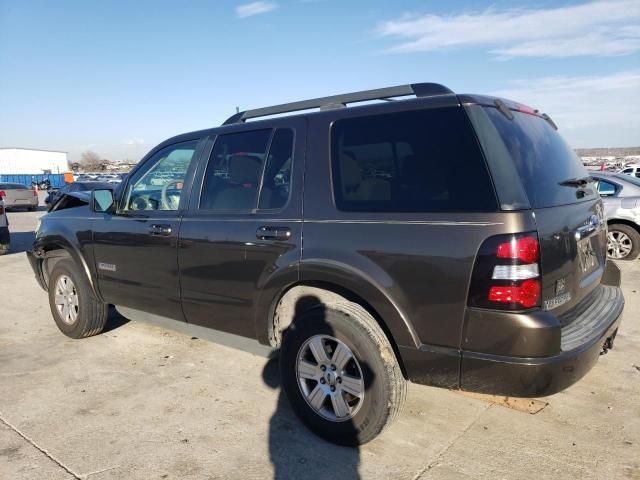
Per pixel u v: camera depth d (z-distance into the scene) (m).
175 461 2.84
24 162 80.00
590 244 2.98
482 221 2.38
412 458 2.82
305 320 2.95
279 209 3.11
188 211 3.63
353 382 2.81
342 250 2.77
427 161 2.61
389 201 2.68
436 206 2.52
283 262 3.00
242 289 3.27
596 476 2.63
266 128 3.34
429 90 2.85
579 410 3.33
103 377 4.00
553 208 2.56
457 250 2.42
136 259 3.98
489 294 2.35
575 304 2.80
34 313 5.97
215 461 2.84
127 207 4.19
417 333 2.58
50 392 3.74
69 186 18.75
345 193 2.86
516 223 2.32
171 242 3.67
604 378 3.81
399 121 2.75
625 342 4.54
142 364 4.26
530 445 2.93
